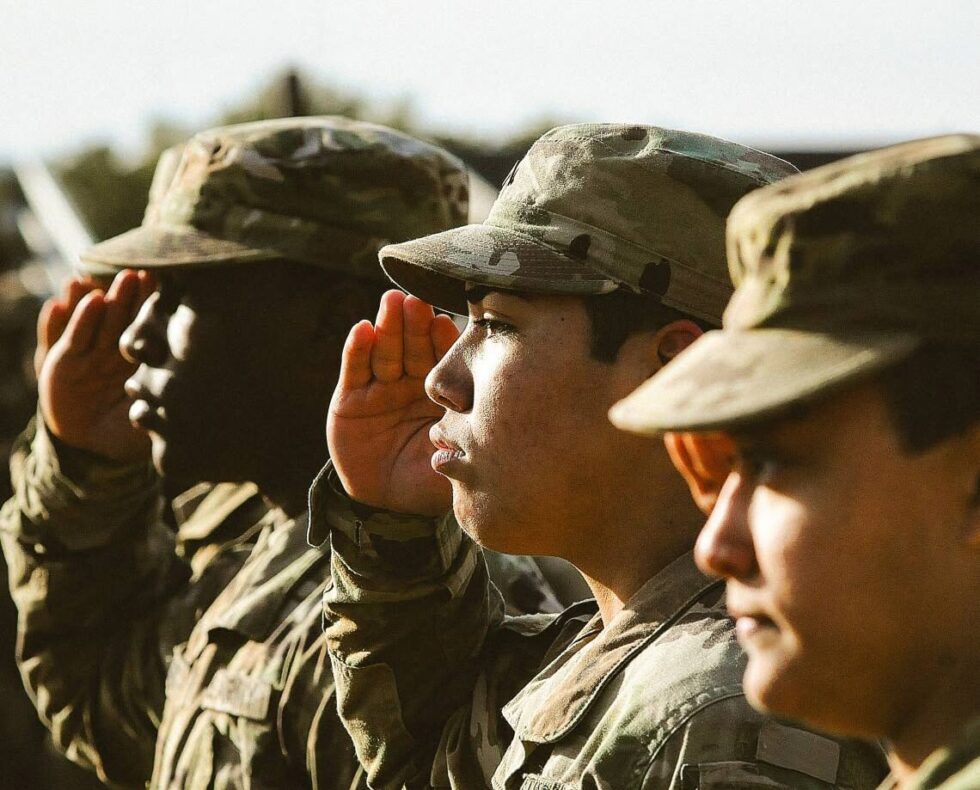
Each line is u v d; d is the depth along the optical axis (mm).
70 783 9953
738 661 3283
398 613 4504
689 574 3582
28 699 9961
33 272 14289
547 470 3664
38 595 6652
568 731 3480
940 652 2072
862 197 2059
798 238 2109
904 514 2047
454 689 4562
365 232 5832
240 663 5219
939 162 2029
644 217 3686
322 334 5801
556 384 3664
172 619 6562
